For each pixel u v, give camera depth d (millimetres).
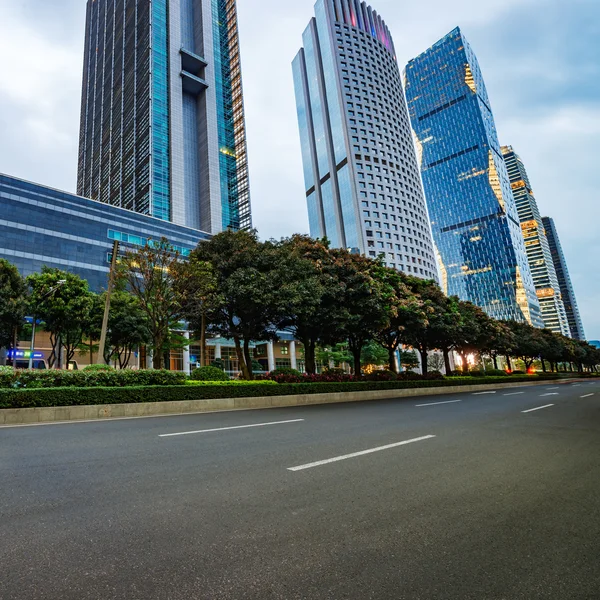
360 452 6008
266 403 15227
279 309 18375
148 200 78250
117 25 112812
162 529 3172
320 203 123375
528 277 153000
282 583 2391
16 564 2604
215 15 106312
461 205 156750
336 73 118875
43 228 47031
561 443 6789
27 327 33781
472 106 156875
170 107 86938
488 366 83125
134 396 12023
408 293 25688
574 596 2291
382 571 2545
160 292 18250
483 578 2473
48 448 6383
